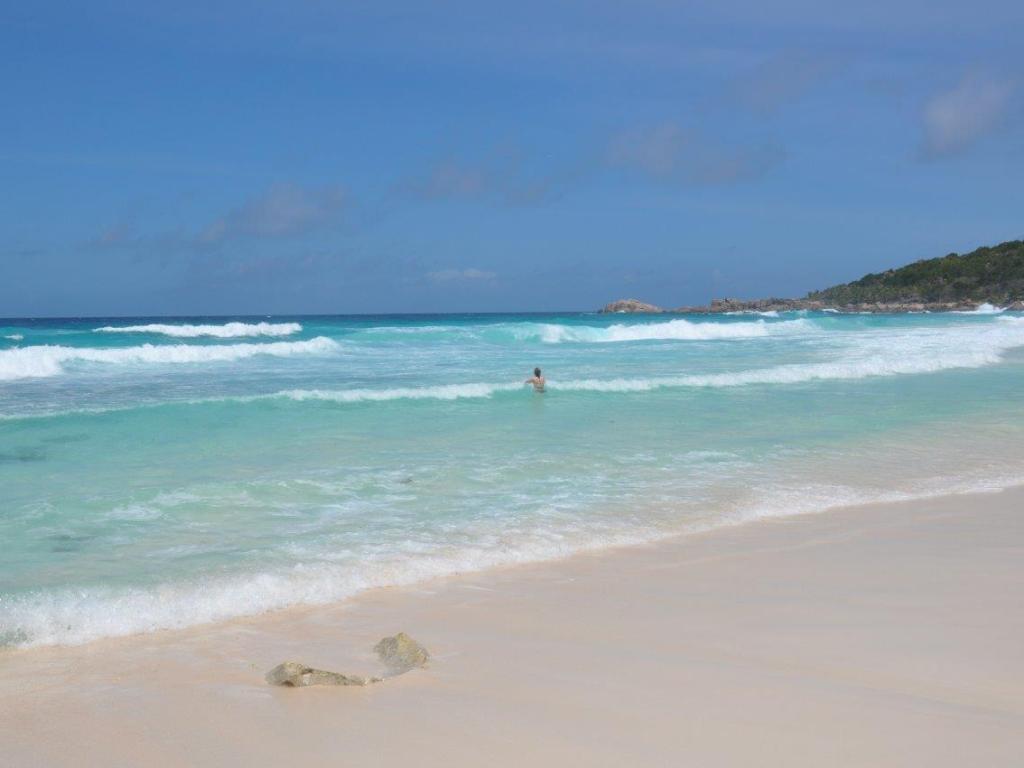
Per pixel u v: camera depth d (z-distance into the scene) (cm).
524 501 971
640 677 482
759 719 423
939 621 588
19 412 1575
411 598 644
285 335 4159
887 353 2967
